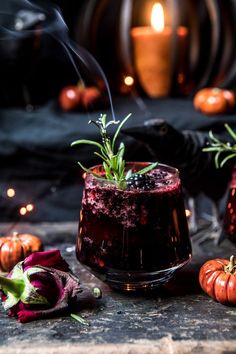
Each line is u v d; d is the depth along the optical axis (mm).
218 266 580
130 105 1267
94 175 559
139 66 1289
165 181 565
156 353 503
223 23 1292
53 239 711
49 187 1221
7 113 1248
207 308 565
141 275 556
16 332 525
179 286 604
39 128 1202
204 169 688
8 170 1213
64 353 500
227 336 521
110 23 1337
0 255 624
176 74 1287
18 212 1216
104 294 588
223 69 1312
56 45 1339
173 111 1227
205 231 727
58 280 555
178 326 535
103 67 1342
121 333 525
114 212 546
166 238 554
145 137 657
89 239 563
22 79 1306
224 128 1205
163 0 1361
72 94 1241
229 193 637
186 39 1286
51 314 542
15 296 541
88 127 1174
